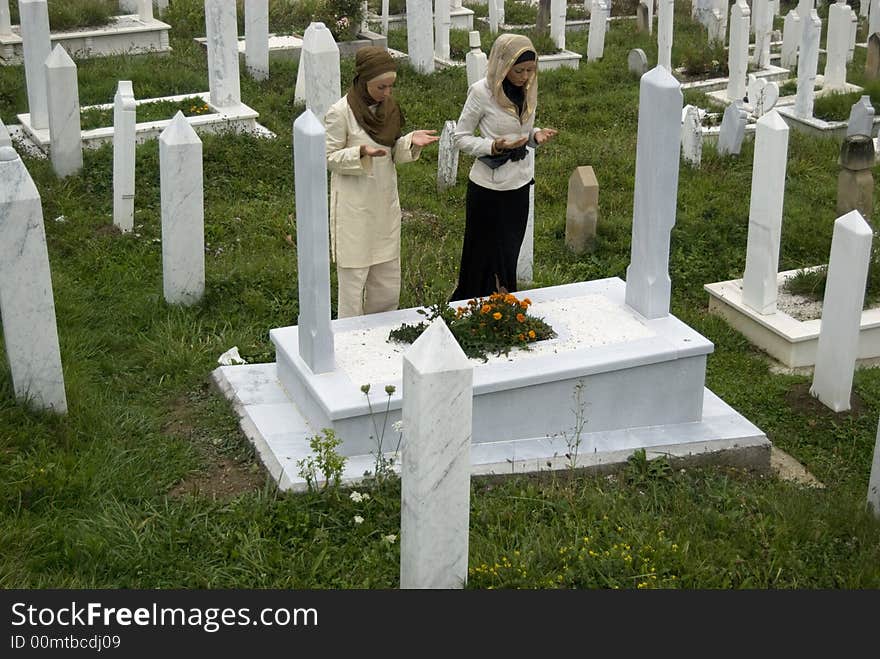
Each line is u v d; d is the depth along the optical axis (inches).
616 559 217.0
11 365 261.6
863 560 228.2
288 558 221.0
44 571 216.5
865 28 852.0
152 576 215.9
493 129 284.8
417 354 187.2
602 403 268.1
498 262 299.7
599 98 621.6
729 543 230.4
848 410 314.3
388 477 243.6
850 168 426.6
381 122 271.6
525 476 255.1
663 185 270.7
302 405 270.1
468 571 210.2
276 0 742.5
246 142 488.4
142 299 341.1
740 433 276.5
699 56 704.4
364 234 279.9
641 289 283.7
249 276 356.5
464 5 862.5
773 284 350.0
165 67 595.8
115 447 258.8
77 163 438.9
